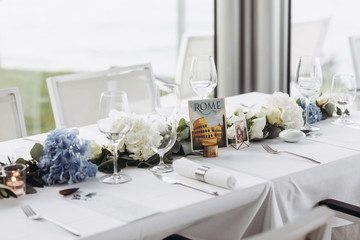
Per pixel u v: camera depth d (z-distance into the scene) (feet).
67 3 20.49
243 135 6.08
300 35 12.19
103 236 3.98
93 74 8.66
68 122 8.36
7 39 20.48
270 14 11.90
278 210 4.99
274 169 5.31
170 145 5.25
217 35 12.41
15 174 4.64
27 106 18.13
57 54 20.76
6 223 4.15
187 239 4.60
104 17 20.49
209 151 5.74
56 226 4.09
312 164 5.47
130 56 20.62
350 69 11.86
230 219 4.93
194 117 5.81
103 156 5.48
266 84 12.29
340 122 7.14
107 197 4.65
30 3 20.63
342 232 5.93
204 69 7.06
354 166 5.80
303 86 6.72
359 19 11.58
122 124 4.98
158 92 5.93
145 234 4.22
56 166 4.95
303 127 6.76
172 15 19.71
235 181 4.81
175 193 4.73
